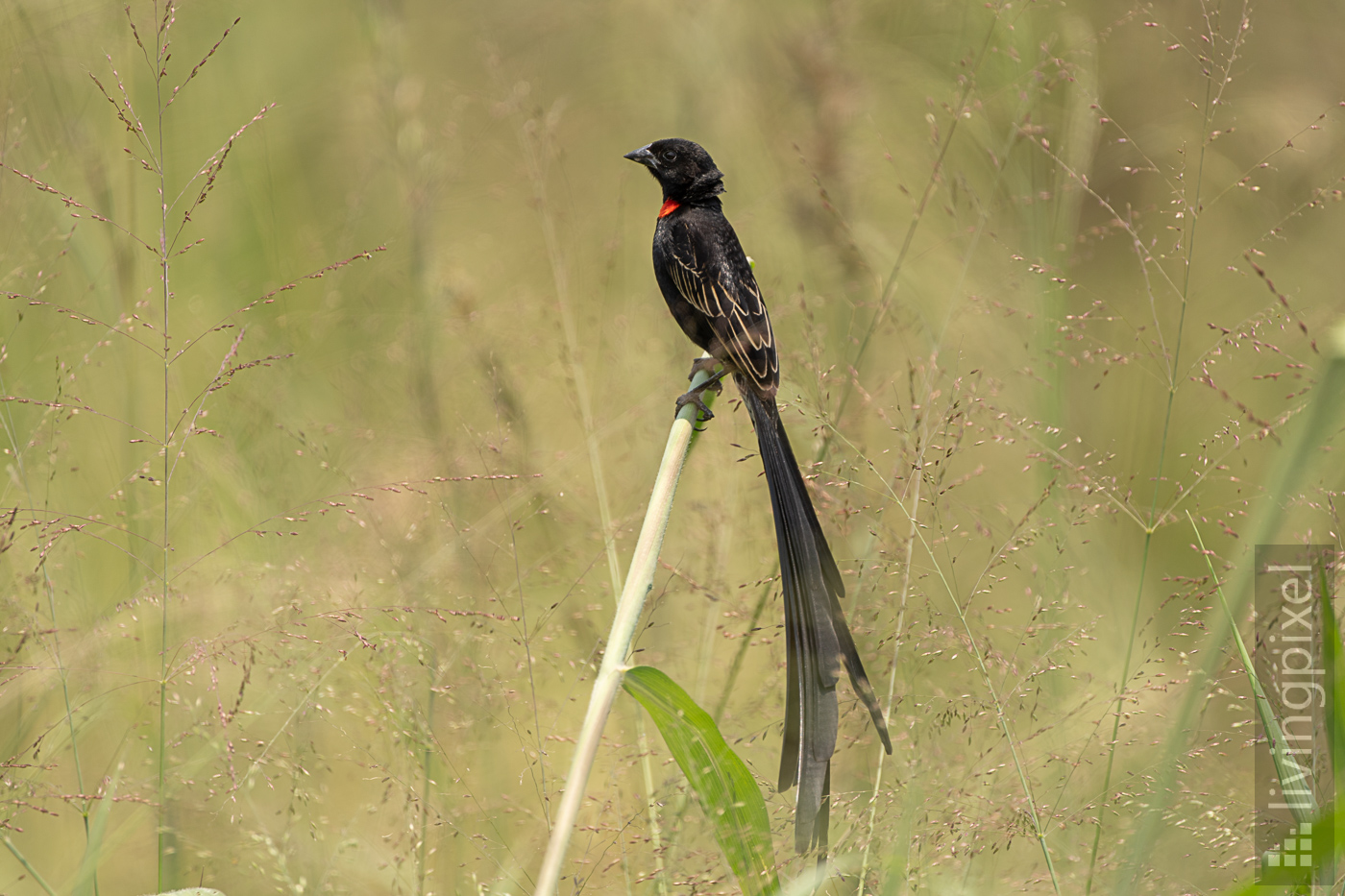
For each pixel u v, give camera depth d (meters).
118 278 9.62
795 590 6.17
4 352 8.83
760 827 5.28
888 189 11.95
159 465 8.75
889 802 6.06
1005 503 9.43
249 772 6.79
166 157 11.41
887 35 12.08
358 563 8.45
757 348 8.11
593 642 8.63
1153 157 11.08
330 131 13.93
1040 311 9.81
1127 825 6.53
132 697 7.69
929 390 7.29
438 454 9.57
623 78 15.24
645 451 10.52
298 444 10.04
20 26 10.10
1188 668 6.49
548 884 4.80
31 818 8.20
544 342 11.15
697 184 9.33
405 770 7.14
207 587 7.92
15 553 7.86
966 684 6.85
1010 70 10.79
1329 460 6.23
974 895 6.04
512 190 13.80
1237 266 11.79
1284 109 11.35
